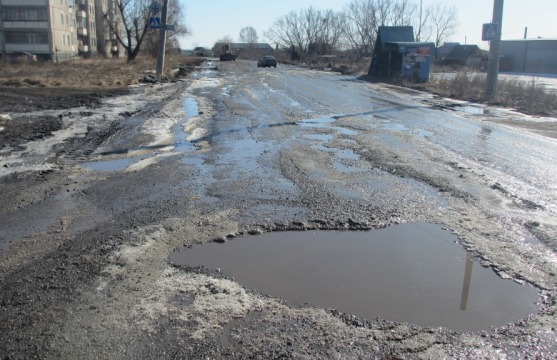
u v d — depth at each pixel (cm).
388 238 517
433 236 522
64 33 7156
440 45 7644
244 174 754
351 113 1488
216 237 509
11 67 3988
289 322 354
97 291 391
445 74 4034
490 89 2000
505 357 316
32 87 2222
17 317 354
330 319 359
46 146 953
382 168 799
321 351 320
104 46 9112
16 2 6488
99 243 485
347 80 3275
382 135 1103
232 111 1498
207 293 394
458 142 1029
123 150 926
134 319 353
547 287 410
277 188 680
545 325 354
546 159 872
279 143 998
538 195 657
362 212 588
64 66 4319
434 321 359
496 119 1410
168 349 320
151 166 802
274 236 519
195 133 1110
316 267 448
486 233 525
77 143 986
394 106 1709
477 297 395
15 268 431
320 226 546
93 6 8769
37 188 670
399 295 397
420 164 827
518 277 429
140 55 7369
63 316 355
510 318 364
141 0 5369
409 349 323
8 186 680
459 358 315
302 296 394
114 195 643
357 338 335
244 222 552
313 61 6662
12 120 1273
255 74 3909
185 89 2325
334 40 8288
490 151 939
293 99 1888
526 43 5600
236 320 356
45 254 460
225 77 3406
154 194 648
